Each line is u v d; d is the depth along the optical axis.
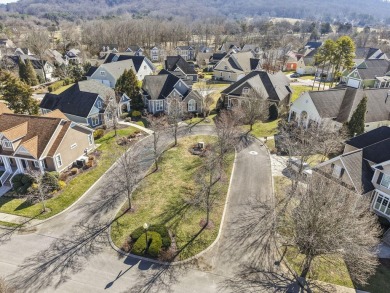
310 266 25.61
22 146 36.34
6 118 40.88
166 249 27.19
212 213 31.84
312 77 98.06
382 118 47.97
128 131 52.22
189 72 89.75
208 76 98.38
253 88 56.59
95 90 57.00
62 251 27.27
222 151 41.28
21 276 24.84
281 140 48.06
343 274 25.16
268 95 59.69
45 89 82.56
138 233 28.42
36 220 31.05
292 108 54.53
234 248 27.50
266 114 53.31
